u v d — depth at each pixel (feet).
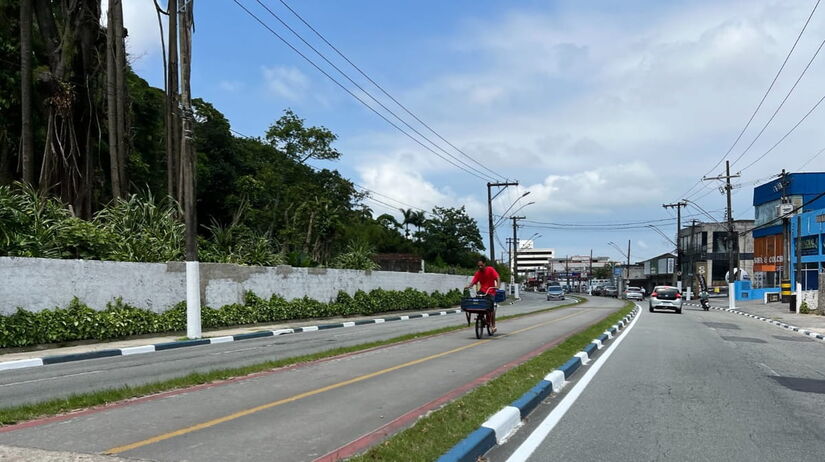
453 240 237.66
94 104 81.20
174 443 18.34
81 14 78.84
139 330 55.47
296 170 173.06
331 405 24.47
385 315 101.81
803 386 32.53
